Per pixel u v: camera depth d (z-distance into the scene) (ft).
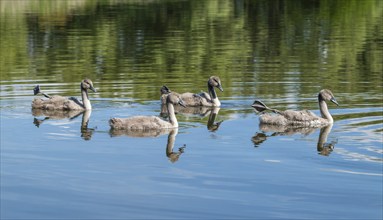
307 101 97.04
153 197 58.70
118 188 60.95
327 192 59.21
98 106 95.45
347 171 64.49
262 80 114.32
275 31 192.44
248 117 88.48
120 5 270.05
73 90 108.27
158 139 77.15
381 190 59.47
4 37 183.11
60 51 156.15
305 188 60.18
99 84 112.37
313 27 201.67
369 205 56.44
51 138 77.71
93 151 72.33
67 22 219.00
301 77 116.47
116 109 93.71
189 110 94.07
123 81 115.03
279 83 111.45
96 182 62.54
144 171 65.46
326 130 80.48
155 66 131.95
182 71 125.90
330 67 127.95
